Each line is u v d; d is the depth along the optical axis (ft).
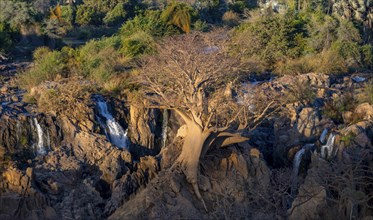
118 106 223.30
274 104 221.25
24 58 287.28
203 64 208.44
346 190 169.48
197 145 184.14
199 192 182.39
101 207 182.91
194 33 266.16
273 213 176.24
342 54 287.28
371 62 293.43
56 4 436.76
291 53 285.02
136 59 255.50
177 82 208.03
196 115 185.78
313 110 217.77
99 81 236.22
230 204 175.22
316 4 364.17
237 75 236.84
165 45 243.40
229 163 190.29
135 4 405.59
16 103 216.13
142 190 183.73
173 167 184.55
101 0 406.41
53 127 206.39
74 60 252.62
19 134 201.98
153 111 222.07
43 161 196.44
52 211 175.63
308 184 176.55
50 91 214.07
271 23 292.61
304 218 170.91
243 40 274.77
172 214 172.76
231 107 206.90
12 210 174.40
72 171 192.24
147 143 219.82
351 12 338.95
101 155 199.52
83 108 212.23
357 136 198.39
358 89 243.81
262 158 194.59
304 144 209.46
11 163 190.49
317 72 263.29
